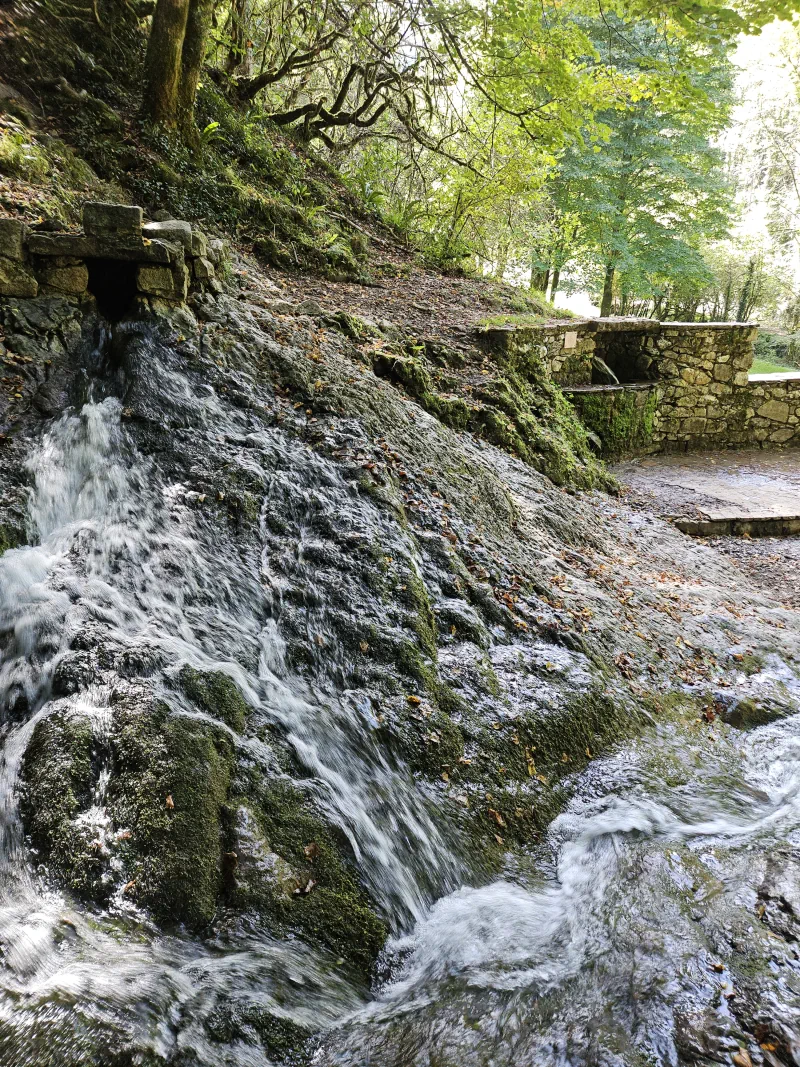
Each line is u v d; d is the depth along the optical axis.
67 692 2.65
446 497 4.50
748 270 23.78
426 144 11.66
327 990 2.18
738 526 7.32
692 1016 2.09
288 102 12.41
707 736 3.81
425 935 2.49
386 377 5.83
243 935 2.21
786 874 2.71
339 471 4.07
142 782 2.40
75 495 3.48
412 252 11.68
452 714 3.19
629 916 2.54
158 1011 1.87
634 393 9.41
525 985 2.27
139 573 3.14
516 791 3.08
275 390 4.47
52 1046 1.71
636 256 18.05
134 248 4.14
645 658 4.18
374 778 2.83
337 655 3.19
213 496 3.59
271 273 8.09
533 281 21.02
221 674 2.82
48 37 7.51
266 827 2.47
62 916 2.09
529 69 9.23
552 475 6.72
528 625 3.90
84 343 4.10
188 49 8.02
